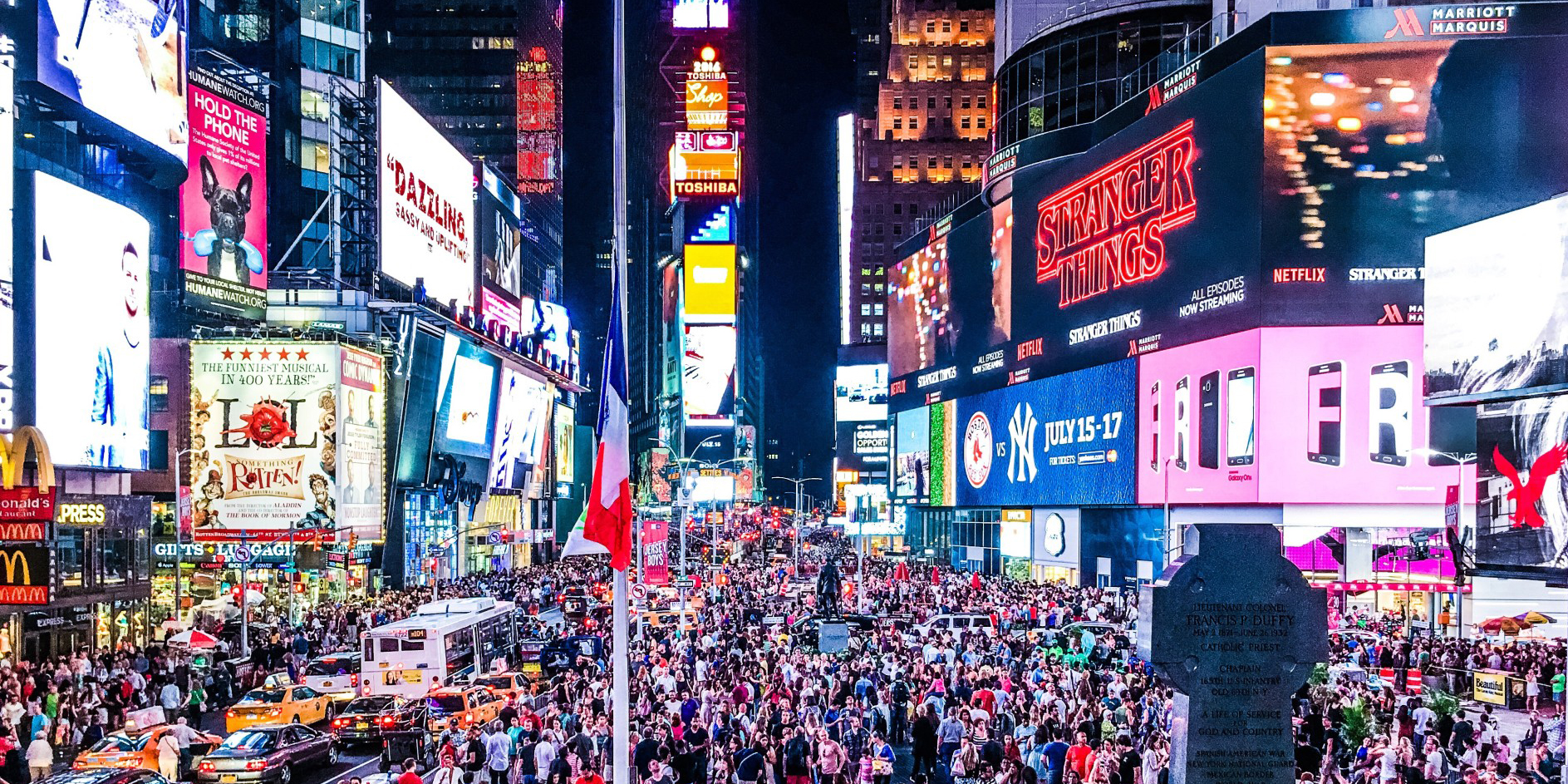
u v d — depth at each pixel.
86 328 48.75
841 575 90.44
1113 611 50.72
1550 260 39.84
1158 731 19.69
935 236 113.62
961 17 180.88
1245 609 10.77
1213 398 66.06
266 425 68.88
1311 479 61.16
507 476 110.69
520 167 181.88
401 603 60.31
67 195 47.56
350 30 113.06
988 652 35.62
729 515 173.38
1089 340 81.19
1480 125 61.25
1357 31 61.88
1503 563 42.12
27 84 51.00
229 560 64.56
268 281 88.12
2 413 42.78
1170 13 89.31
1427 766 21.44
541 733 23.38
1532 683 34.38
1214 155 66.69
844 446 171.50
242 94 75.44
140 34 59.25
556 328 137.88
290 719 32.88
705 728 23.83
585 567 107.31
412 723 30.59
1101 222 79.62
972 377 102.25
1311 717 23.69
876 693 29.16
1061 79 94.62
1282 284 61.72
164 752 26.19
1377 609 60.94
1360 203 61.53
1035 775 19.17
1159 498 71.19
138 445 53.44
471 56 179.50
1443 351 45.03
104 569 46.38
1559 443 39.28
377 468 76.88
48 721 28.67
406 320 83.31
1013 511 93.56
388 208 85.69
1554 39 61.09
